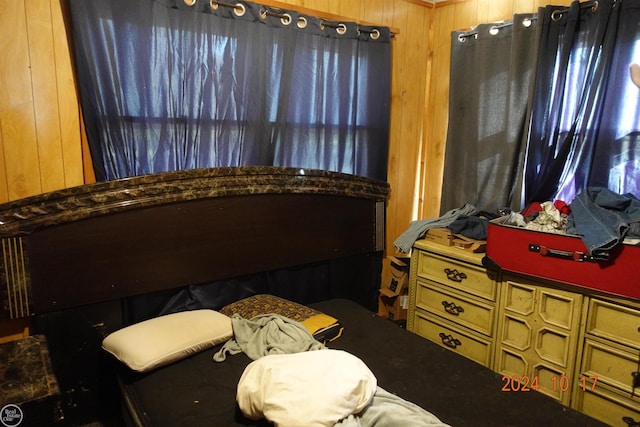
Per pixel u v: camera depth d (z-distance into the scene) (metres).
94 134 1.80
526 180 2.45
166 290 2.05
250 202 2.22
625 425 1.83
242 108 2.17
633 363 1.78
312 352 1.51
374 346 1.93
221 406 1.50
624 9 2.04
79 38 1.71
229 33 2.08
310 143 2.45
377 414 1.31
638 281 1.73
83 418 1.90
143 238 1.93
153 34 1.89
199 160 2.09
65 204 1.74
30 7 1.66
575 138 2.26
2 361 1.49
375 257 2.83
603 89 2.13
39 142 1.74
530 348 2.12
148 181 1.90
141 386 1.63
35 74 1.70
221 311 2.15
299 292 2.50
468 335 2.39
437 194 3.04
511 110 2.48
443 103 2.92
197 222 2.06
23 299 1.71
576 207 2.02
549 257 1.96
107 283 1.87
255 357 1.78
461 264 2.37
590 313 1.89
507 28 2.49
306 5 2.34
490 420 1.43
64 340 1.82
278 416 1.26
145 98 1.91
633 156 2.09
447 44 2.86
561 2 2.32
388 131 2.74
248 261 2.25
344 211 2.59
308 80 2.38
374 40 2.56
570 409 1.50
